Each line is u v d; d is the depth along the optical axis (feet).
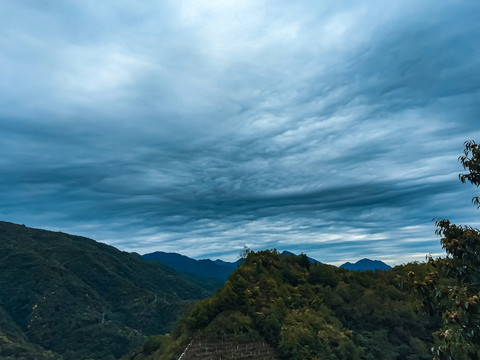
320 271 252.01
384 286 240.32
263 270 239.30
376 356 176.45
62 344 527.40
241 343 172.14
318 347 163.53
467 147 32.45
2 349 439.22
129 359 281.74
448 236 31.55
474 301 26.73
